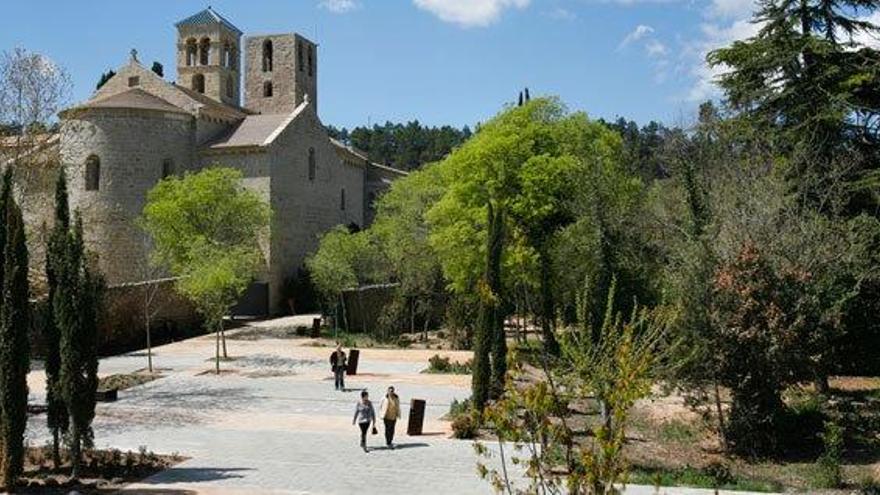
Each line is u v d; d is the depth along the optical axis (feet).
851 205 97.76
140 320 148.66
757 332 68.59
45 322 62.69
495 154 123.24
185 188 160.25
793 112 98.43
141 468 62.75
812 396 87.71
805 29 100.27
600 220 113.60
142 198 183.52
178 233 156.46
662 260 109.81
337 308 168.25
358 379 110.73
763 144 105.40
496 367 84.89
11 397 56.34
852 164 93.56
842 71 96.78
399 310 161.38
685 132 144.25
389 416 71.87
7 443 56.13
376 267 183.32
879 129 98.99
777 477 63.31
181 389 102.32
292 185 206.18
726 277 70.23
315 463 65.51
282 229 200.44
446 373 116.57
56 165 112.68
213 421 82.89
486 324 80.53
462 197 125.39
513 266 115.85
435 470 63.26
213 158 196.54
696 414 82.02
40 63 111.14
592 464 25.85
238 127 207.82
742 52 100.53
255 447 71.15
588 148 129.29
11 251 57.41
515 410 30.53
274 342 152.05
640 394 34.40
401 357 134.00
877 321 95.76
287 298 200.13
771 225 82.43
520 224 122.11
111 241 179.73
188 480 59.77
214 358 129.80
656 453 70.85
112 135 181.27
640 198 128.16
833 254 82.02
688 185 99.60
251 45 250.98
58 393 60.95
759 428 71.05
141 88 199.52
